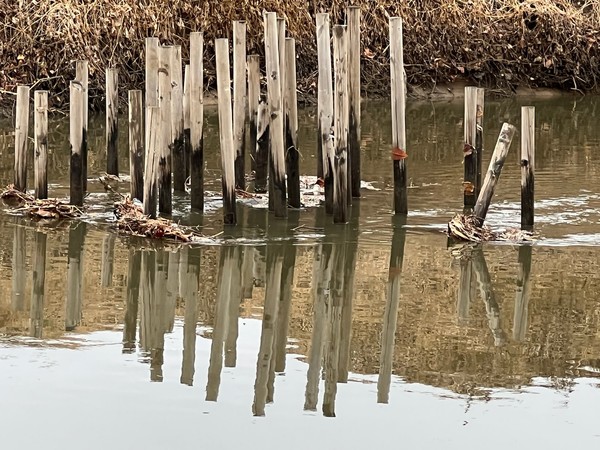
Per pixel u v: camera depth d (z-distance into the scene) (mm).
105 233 14148
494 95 28062
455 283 12453
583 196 16266
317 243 13773
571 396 9656
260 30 25859
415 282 12477
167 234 13867
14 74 23047
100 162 18531
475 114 15117
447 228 14438
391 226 14547
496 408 9398
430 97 27422
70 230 14289
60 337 10844
